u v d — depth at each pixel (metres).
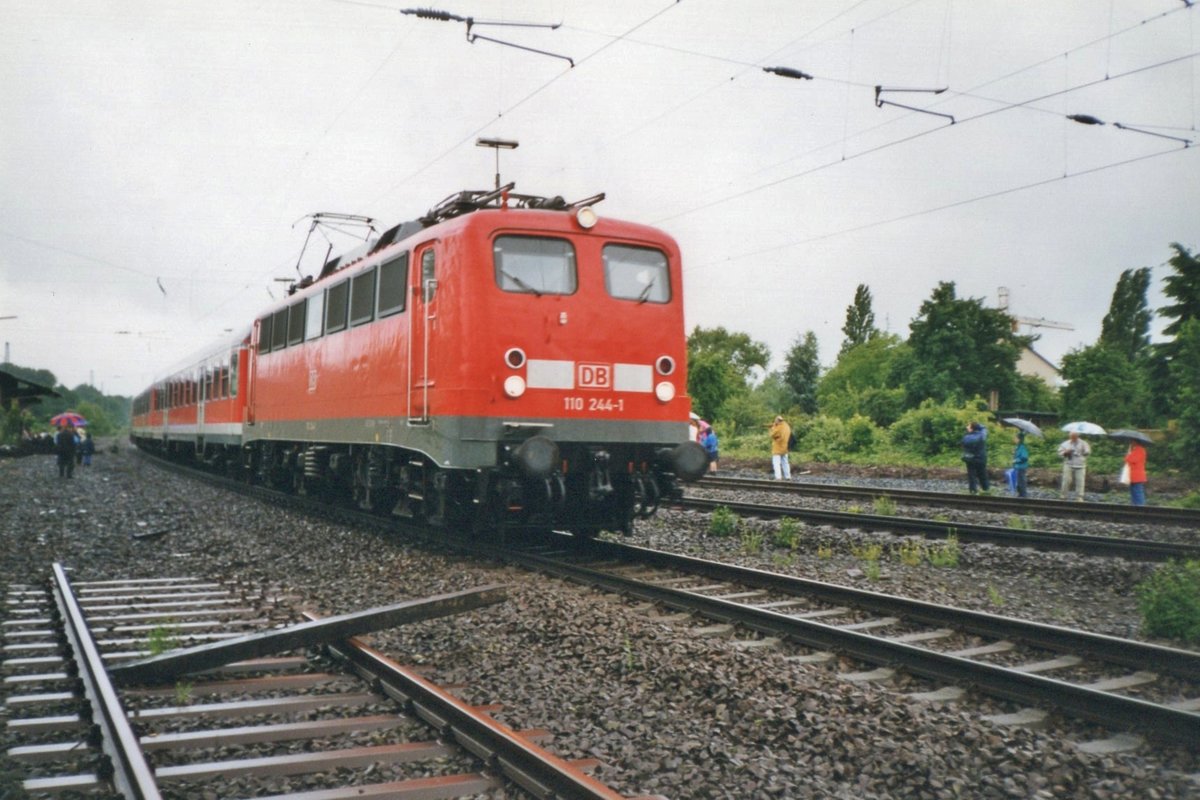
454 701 5.03
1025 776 4.40
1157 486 23.84
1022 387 54.34
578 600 8.18
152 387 43.62
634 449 10.64
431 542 12.06
